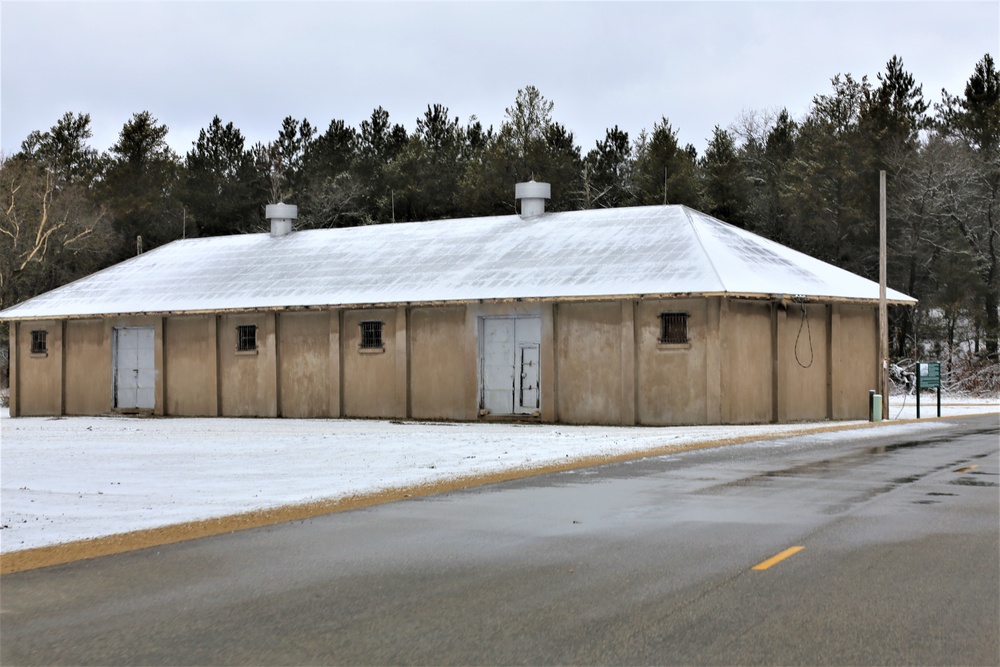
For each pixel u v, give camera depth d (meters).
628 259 32.28
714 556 9.71
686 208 36.06
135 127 75.94
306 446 22.20
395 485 15.48
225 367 37.12
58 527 11.98
